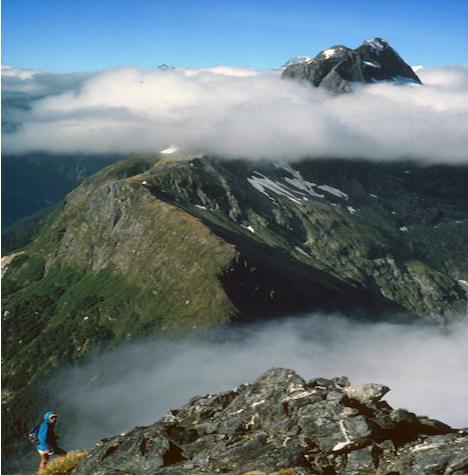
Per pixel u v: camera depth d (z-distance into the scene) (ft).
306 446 85.10
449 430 88.22
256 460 83.71
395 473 78.84
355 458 82.48
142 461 88.84
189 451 90.68
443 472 76.79
